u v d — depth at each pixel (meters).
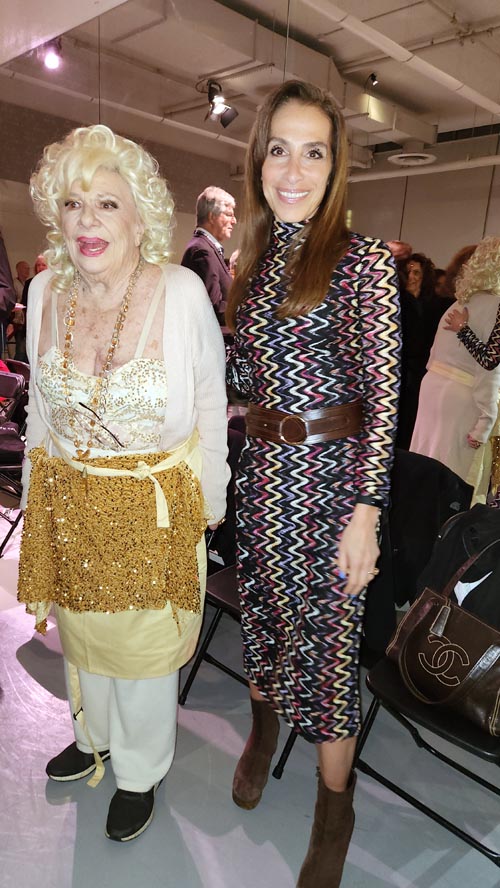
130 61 4.84
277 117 1.34
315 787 1.95
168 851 1.69
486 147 5.51
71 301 1.49
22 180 6.14
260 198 1.47
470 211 5.79
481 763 2.09
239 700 2.34
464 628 1.61
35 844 1.69
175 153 5.63
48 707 2.24
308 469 1.38
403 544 2.22
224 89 4.46
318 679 1.44
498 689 1.52
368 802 1.89
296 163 1.33
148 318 1.45
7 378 3.49
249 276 1.48
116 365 1.45
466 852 1.73
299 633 1.46
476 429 2.77
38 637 2.67
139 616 1.57
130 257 1.46
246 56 3.94
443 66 3.81
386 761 2.07
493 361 2.62
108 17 4.34
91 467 1.49
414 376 3.59
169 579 1.57
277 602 1.49
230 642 2.73
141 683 1.64
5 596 2.98
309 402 1.36
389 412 1.29
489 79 4.08
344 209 1.36
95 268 1.39
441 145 5.48
